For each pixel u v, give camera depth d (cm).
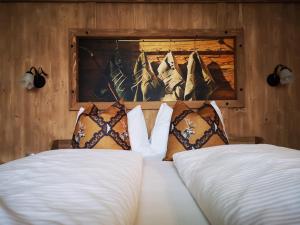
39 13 263
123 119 223
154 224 86
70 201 72
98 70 265
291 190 73
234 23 266
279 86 265
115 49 265
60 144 258
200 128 203
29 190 81
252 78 266
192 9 264
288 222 56
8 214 57
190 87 264
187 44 265
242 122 265
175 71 264
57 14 263
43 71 263
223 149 149
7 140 262
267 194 73
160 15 264
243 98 263
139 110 247
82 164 124
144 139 235
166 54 265
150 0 259
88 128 211
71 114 262
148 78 265
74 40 261
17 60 263
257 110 265
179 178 146
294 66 265
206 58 265
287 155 120
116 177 104
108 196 80
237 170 104
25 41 263
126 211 77
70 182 91
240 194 79
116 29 262
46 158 139
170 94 264
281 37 264
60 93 263
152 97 264
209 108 226
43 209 64
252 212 66
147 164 187
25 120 263
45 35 263
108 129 211
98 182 93
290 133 266
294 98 264
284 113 265
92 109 238
